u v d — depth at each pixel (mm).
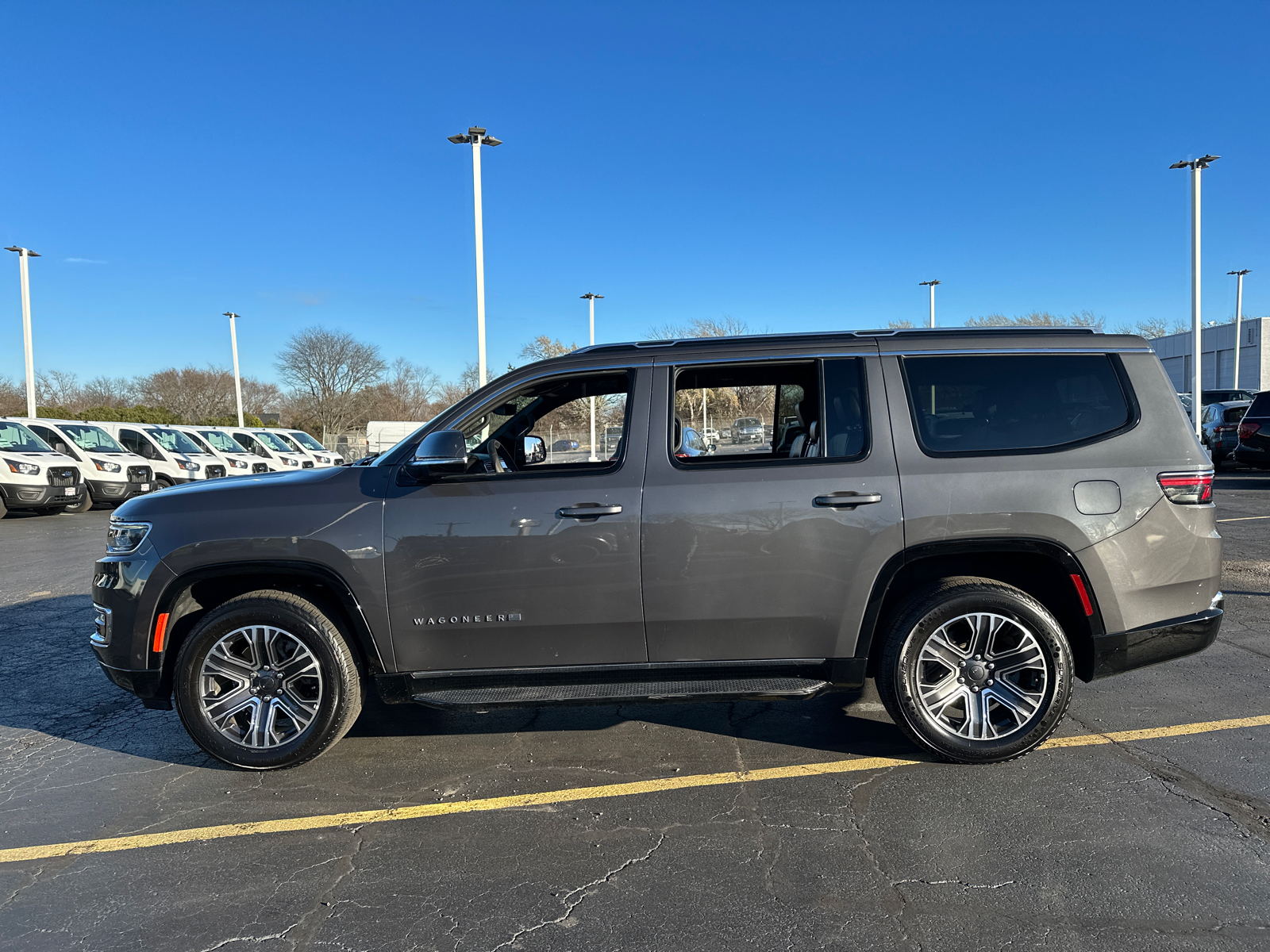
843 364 3771
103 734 4375
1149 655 3672
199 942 2527
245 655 3809
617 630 3631
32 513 16750
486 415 3879
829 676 3662
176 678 3717
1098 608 3598
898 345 3799
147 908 2727
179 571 3668
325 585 3781
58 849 3137
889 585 3598
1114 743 3893
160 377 59281
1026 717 3594
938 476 3592
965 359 3768
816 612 3607
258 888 2836
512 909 2674
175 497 3805
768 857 2957
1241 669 4957
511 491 3633
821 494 3576
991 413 3709
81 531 13492
